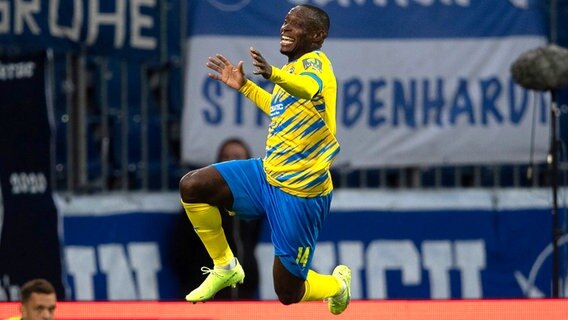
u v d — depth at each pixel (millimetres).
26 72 38469
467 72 39312
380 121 39219
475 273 39094
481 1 39219
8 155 38719
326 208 23891
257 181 23656
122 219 38500
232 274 24547
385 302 27641
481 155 39438
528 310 27125
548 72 34969
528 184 39844
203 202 23703
